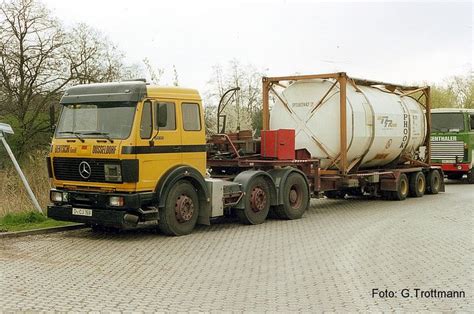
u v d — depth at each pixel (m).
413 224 13.83
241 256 9.95
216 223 14.19
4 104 31.28
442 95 52.97
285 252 10.31
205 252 10.33
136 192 11.44
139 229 13.10
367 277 8.34
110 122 11.69
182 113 12.36
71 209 11.90
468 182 27.69
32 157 18.58
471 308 6.76
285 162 14.95
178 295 7.36
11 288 7.71
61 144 12.14
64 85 32.59
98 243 11.26
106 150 11.49
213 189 12.88
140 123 11.52
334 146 17.11
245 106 34.47
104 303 6.97
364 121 17.52
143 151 11.51
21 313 6.57
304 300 7.10
